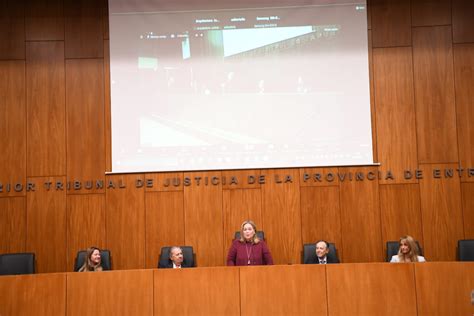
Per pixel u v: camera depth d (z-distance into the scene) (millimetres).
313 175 7395
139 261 7289
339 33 7559
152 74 7555
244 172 7430
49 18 7613
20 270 6758
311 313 5230
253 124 7488
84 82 7531
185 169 7422
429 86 7453
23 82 7512
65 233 7320
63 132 7465
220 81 7555
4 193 7363
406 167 7363
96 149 7449
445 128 7387
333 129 7441
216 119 7508
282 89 7523
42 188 7379
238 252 6285
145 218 7352
